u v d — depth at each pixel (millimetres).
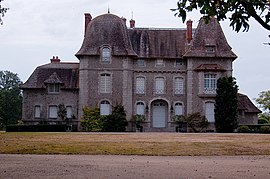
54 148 19578
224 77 44375
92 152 18562
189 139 26109
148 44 48031
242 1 6273
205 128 45281
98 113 44812
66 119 46625
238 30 6430
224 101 43688
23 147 19859
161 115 47438
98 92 46250
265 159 16078
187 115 46125
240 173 11195
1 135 29141
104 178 10031
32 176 10359
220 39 47625
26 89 47375
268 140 25203
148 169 12047
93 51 46469
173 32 49500
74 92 47219
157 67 47250
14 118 69938
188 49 46906
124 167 12562
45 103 47125
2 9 17031
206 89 46000
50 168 12172
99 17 48438
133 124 46062
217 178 10172
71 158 15859
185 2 6406
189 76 46312
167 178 10086
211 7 6355
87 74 46344
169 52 47531
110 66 46500
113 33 47531
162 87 47219
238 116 47625
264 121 69938
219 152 18922
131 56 46688
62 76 48000
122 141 23547
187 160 15445
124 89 46219
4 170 11625
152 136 29703
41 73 48375
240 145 21484
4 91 71562
